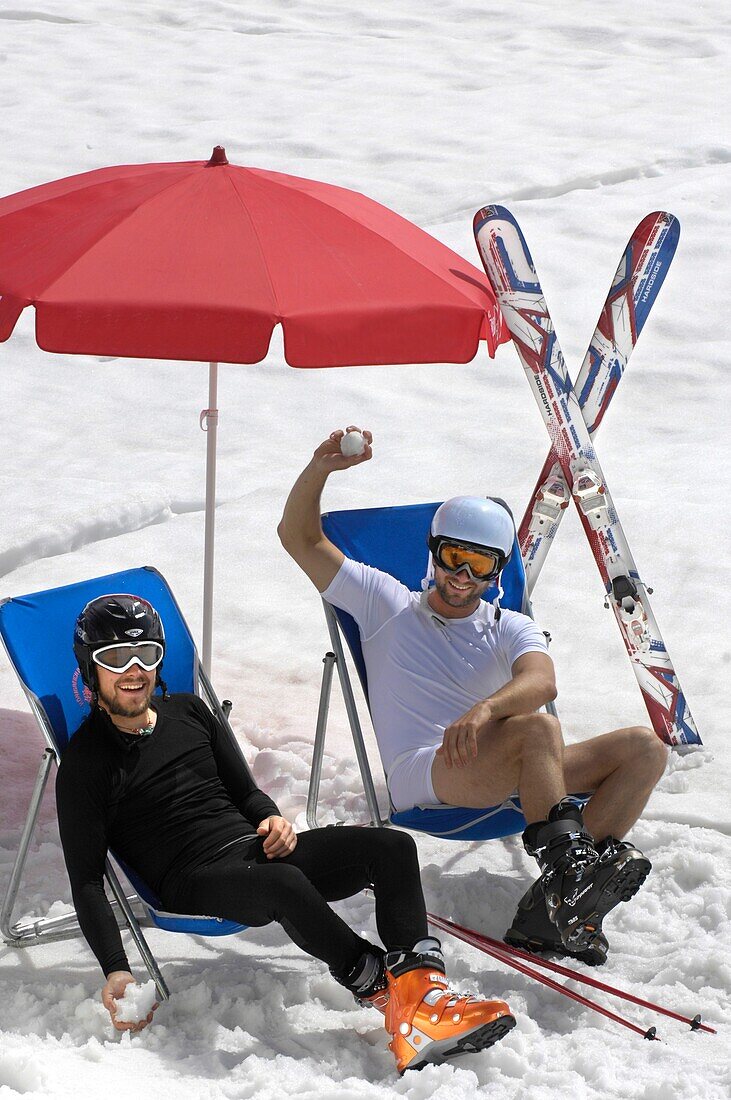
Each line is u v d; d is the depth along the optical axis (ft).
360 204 27.50
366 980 20.04
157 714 22.90
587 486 31.09
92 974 21.95
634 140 83.97
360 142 86.02
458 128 87.97
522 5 120.06
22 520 41.32
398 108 93.35
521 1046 19.75
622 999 21.40
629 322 31.42
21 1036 19.65
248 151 85.35
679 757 29.81
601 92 95.30
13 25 115.65
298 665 34.65
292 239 24.06
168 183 25.48
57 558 40.32
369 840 21.13
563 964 22.70
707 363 56.90
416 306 23.39
